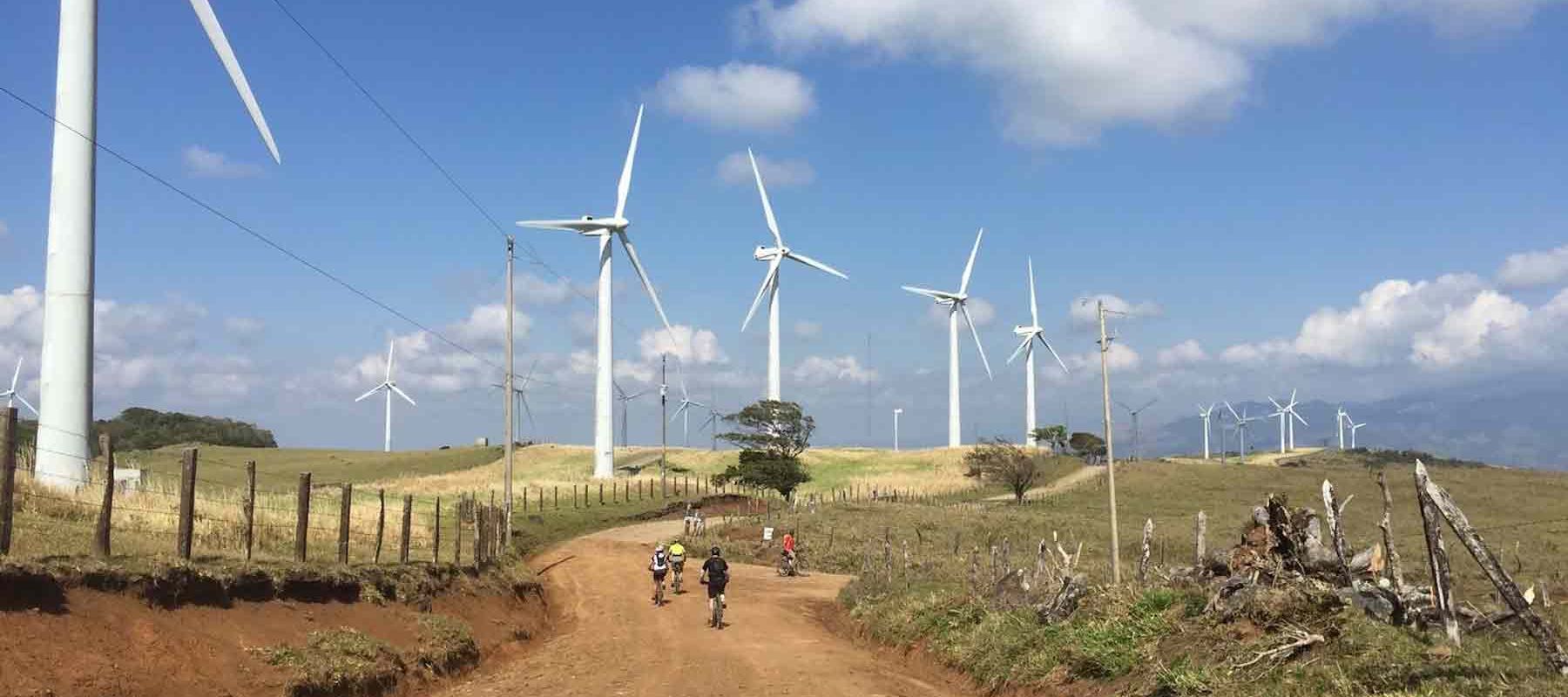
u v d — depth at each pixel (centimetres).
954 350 12406
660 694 1605
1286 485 10056
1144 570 1878
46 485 2150
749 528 6322
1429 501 1092
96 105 2570
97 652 1161
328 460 12019
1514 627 1209
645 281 9206
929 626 2106
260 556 1770
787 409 9381
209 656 1295
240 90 2773
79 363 2477
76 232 2497
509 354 4303
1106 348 2628
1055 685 1466
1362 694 1006
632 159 8962
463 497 4378
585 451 13412
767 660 2047
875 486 10888
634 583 3809
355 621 1717
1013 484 9369
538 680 1778
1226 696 1121
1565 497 8694
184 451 1485
